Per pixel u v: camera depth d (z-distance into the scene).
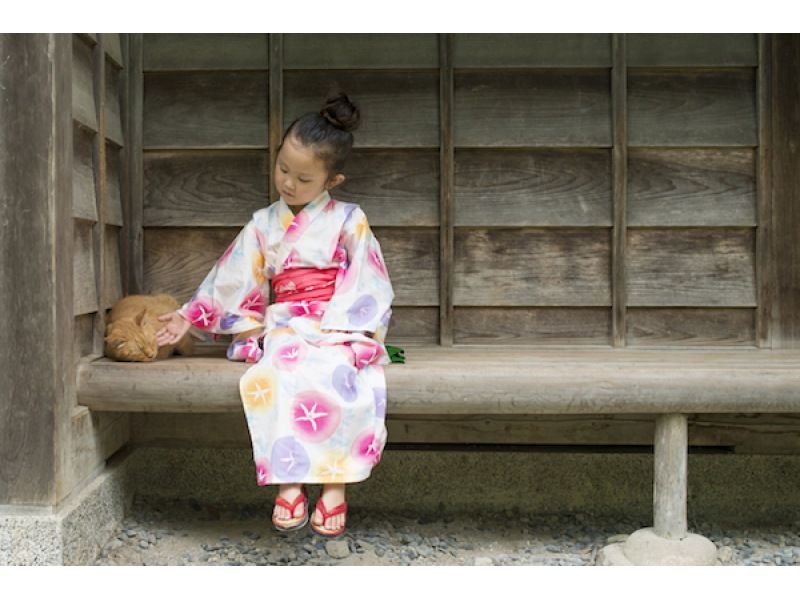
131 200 3.38
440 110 3.37
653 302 3.40
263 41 3.39
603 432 3.39
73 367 2.73
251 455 3.45
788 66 3.34
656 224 3.38
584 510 3.42
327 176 2.88
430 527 3.26
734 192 3.39
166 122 3.41
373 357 2.80
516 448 3.42
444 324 3.40
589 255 3.42
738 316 3.42
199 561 2.85
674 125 3.38
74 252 2.77
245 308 2.96
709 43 3.37
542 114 3.39
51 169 2.54
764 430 3.35
